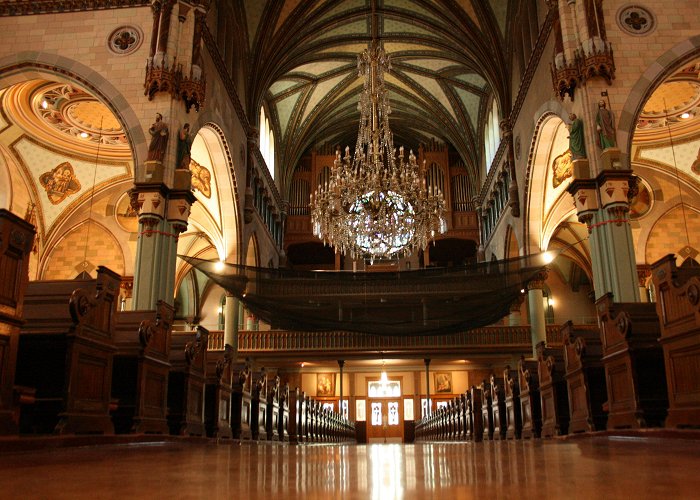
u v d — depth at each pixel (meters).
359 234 17.33
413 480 2.54
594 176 14.03
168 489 2.25
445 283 17.84
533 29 19.83
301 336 25.14
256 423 13.69
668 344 6.94
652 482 2.30
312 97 30.72
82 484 2.44
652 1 15.27
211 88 17.81
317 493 2.10
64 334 6.31
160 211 13.95
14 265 5.18
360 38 26.66
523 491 2.06
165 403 8.77
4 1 15.93
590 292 32.91
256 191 25.30
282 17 23.06
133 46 15.55
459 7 23.27
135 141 14.61
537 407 12.49
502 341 25.03
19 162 22.00
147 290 13.39
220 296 33.06
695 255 24.62
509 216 24.30
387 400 32.03
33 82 18.39
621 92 14.55
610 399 8.64
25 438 5.11
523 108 21.11
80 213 24.17
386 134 18.06
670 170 23.78
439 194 17.88
